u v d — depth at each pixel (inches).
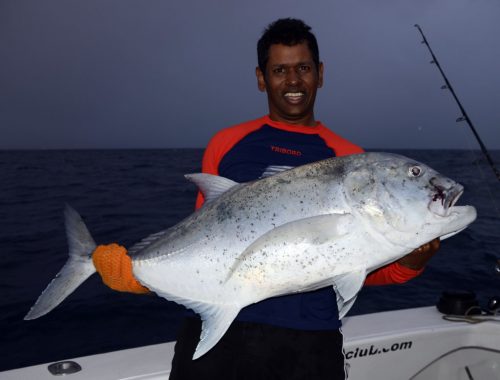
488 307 125.1
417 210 73.7
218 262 76.6
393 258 74.9
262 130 90.2
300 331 80.3
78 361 99.1
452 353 116.6
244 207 77.4
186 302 78.1
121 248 81.5
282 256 72.7
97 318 203.6
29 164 1708.9
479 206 546.3
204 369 80.6
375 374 110.7
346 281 72.2
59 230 392.5
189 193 689.0
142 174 1138.7
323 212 74.2
